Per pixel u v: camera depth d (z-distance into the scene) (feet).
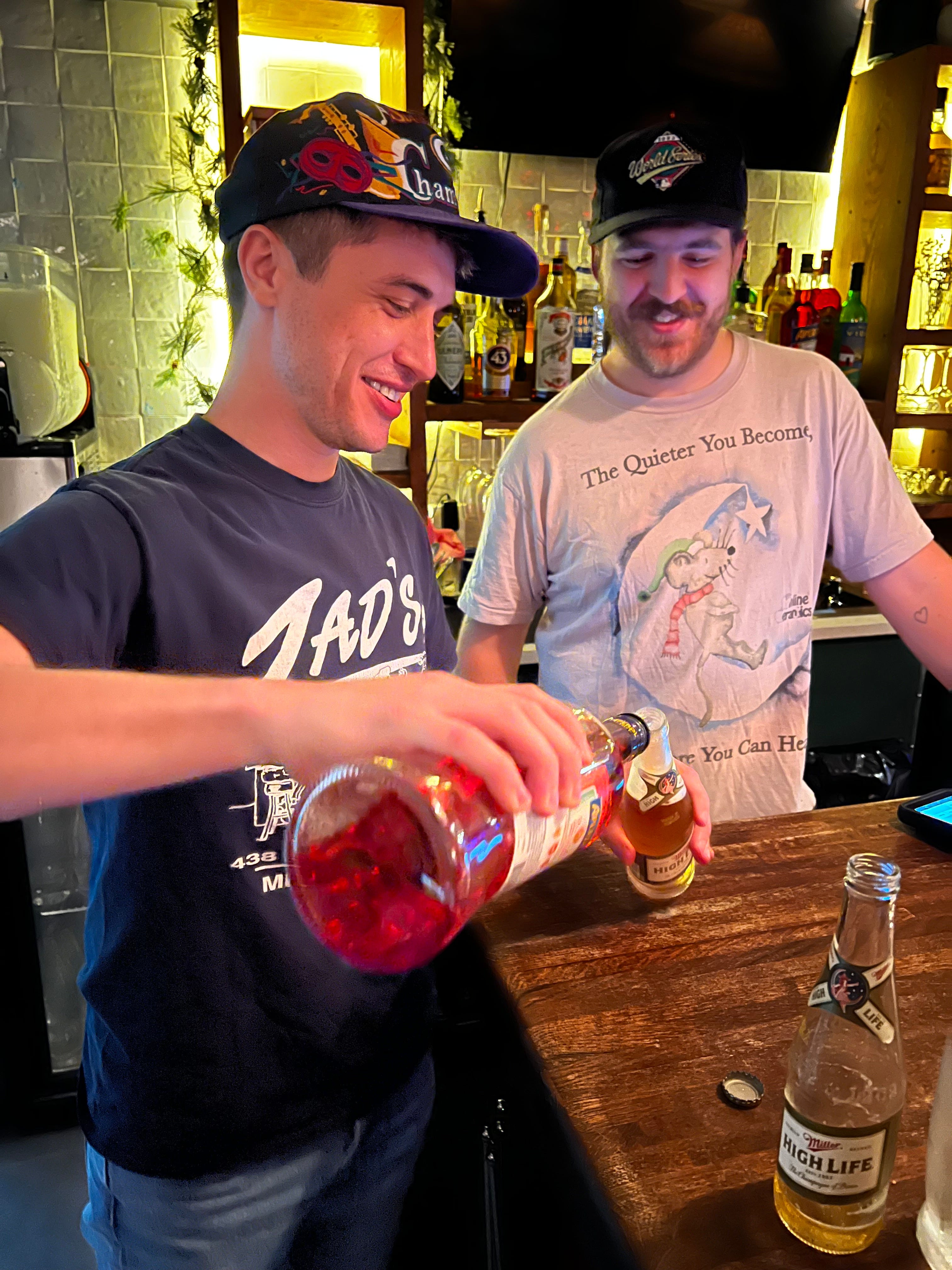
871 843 3.53
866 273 8.89
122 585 2.62
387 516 3.59
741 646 4.85
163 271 8.03
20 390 5.95
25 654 2.27
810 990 2.68
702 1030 2.53
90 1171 3.27
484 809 2.03
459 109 7.98
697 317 4.51
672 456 4.82
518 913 3.07
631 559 4.83
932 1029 2.49
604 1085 2.33
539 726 1.96
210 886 2.88
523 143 8.23
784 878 3.28
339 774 1.97
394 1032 3.33
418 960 2.08
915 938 2.91
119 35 7.53
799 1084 1.91
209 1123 3.01
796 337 8.61
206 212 7.41
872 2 9.01
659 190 4.20
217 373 8.31
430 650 3.87
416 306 3.00
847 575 5.12
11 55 7.39
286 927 2.98
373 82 8.06
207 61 7.54
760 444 4.80
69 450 5.82
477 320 8.25
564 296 7.89
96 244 7.86
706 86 8.34
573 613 5.06
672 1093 2.31
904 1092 1.90
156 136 7.77
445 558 7.72
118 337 8.06
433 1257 4.82
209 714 1.89
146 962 2.90
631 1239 1.92
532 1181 2.69
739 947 2.89
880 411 8.79
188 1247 3.08
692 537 4.80
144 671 2.76
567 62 7.98
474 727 1.88
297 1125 3.12
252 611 2.91
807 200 9.48
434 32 7.41
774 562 4.82
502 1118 2.92
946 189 8.45
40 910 6.69
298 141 2.79
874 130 8.66
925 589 4.80
